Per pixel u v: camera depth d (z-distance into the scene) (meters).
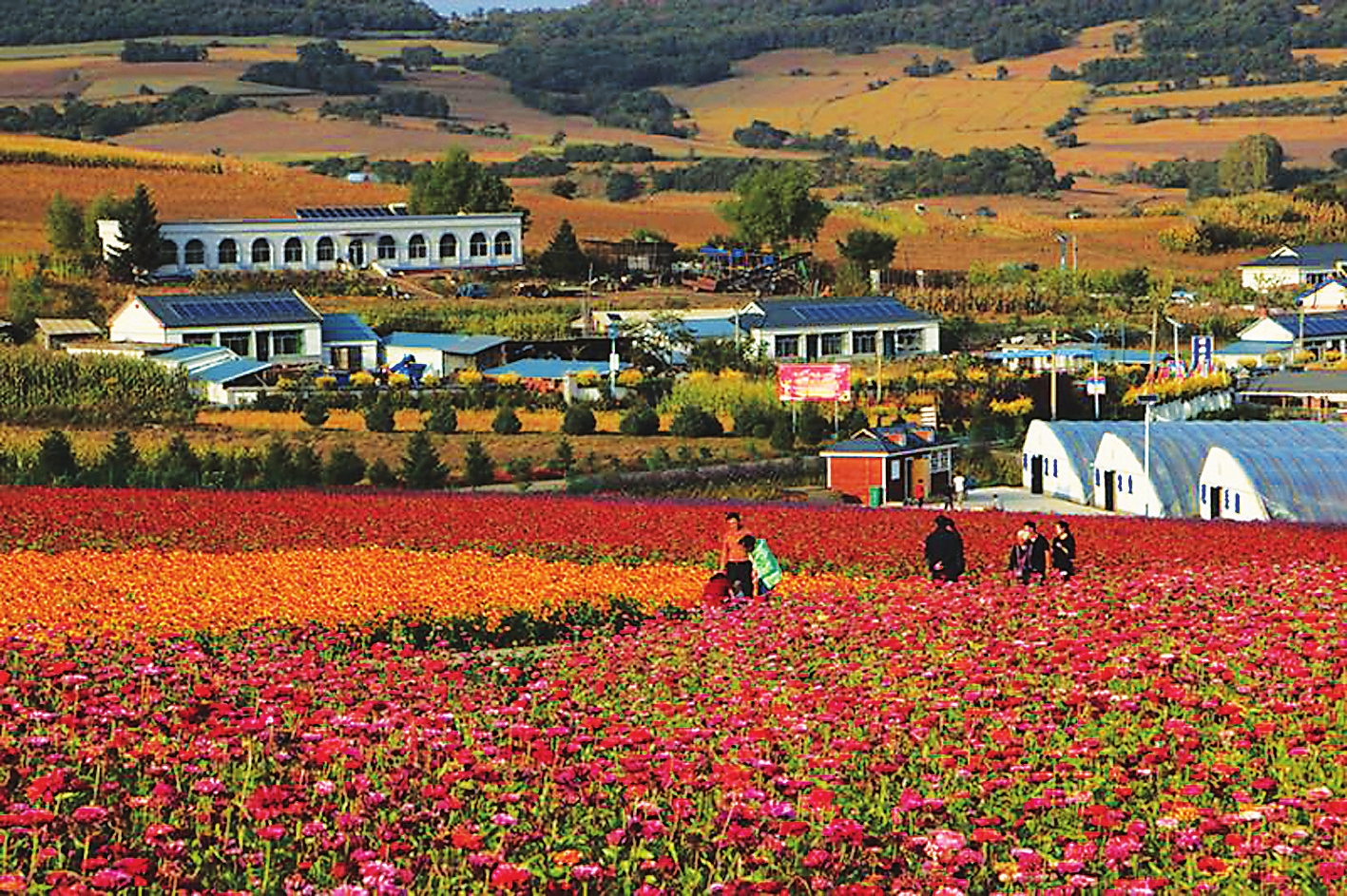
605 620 98.88
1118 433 198.62
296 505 147.88
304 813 49.44
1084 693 62.91
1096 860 49.00
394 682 67.56
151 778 53.91
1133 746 59.75
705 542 130.00
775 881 45.50
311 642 85.25
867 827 52.31
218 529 133.50
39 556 113.06
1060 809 53.00
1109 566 116.44
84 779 53.38
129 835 48.97
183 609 90.12
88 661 73.75
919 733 59.38
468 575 107.25
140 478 180.00
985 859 47.69
